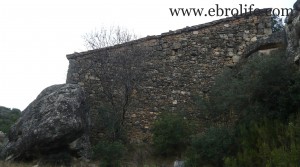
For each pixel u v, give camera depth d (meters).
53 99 11.88
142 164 11.34
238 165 8.59
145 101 13.67
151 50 14.23
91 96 13.68
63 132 11.08
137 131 13.31
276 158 7.55
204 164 9.95
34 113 11.84
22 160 11.34
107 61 13.70
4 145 12.24
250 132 9.47
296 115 9.02
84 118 12.11
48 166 10.76
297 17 10.59
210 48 14.40
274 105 9.70
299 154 7.39
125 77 13.40
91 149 11.97
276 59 10.27
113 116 13.11
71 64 14.05
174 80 13.98
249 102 10.34
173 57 14.23
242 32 14.59
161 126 12.16
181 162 10.45
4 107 23.98
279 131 8.84
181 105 13.67
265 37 13.37
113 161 10.87
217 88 12.36
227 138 10.04
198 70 14.12
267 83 9.91
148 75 13.95
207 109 12.58
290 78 9.84
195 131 12.80
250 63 10.88
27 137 11.24
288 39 11.30
